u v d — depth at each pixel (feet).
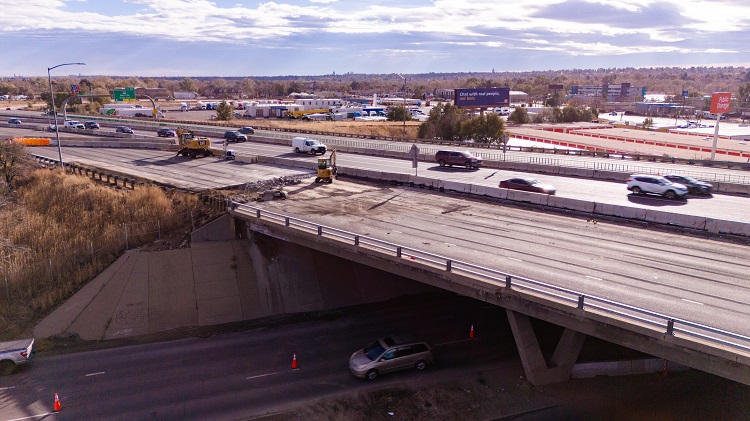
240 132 256.52
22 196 145.69
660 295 66.59
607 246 87.10
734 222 90.79
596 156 190.29
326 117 424.87
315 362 84.28
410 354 80.28
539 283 63.62
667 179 123.65
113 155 197.77
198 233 111.24
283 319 102.68
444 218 106.52
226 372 81.46
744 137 333.62
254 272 108.78
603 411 69.72
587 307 61.21
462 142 229.45
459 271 73.51
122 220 120.16
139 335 95.09
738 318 59.77
